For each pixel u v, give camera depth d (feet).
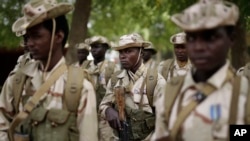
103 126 18.53
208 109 7.58
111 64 23.89
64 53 10.07
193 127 7.61
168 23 47.19
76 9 30.04
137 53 15.56
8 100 10.25
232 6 7.68
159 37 51.47
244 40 29.66
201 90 7.72
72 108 9.50
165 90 8.28
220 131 7.48
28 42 9.53
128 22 46.88
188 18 7.49
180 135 7.77
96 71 23.99
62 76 9.68
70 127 9.52
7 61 34.73
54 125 9.46
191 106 7.71
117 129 15.21
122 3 37.14
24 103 9.88
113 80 16.05
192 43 7.54
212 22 7.26
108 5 36.78
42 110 9.50
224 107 7.55
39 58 9.62
